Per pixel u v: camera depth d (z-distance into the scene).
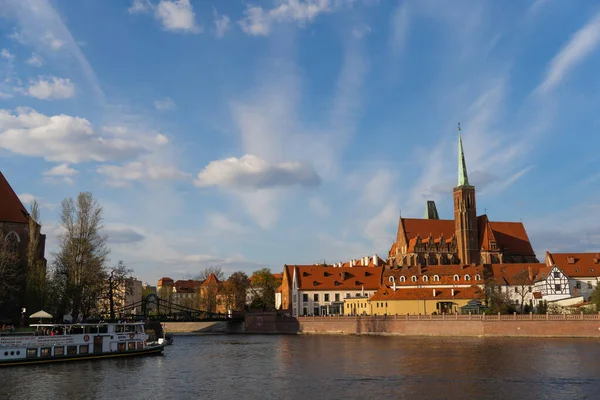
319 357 90.56
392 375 70.62
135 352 96.12
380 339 124.00
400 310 152.88
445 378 67.94
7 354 80.31
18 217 119.56
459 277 169.88
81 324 90.12
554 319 122.00
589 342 108.00
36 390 62.59
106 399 58.06
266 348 109.00
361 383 65.56
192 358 92.19
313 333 151.00
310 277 185.88
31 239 110.81
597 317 119.44
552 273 167.25
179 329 179.75
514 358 84.50
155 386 65.06
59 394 60.50
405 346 105.19
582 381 65.25
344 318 146.88
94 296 113.31
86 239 108.56
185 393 60.97
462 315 128.88
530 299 165.38
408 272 176.00
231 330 172.62
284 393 60.47
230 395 59.72
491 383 64.50
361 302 165.25
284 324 157.50
